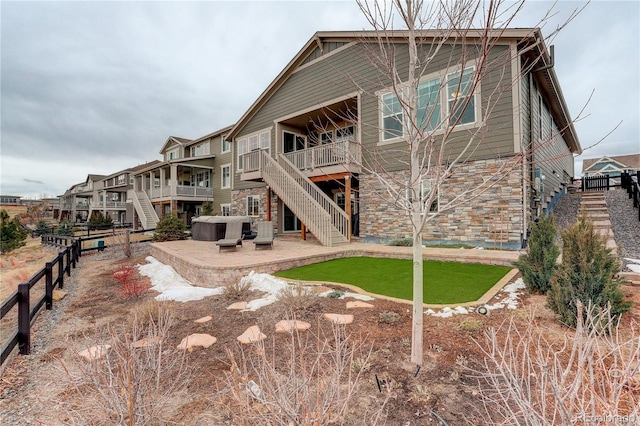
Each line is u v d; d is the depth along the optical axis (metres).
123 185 36.59
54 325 4.76
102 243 14.55
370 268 7.00
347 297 4.88
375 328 3.69
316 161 11.88
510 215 8.17
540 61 8.64
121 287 6.88
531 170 8.96
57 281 7.13
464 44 2.54
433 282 5.53
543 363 1.57
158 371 2.16
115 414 2.00
